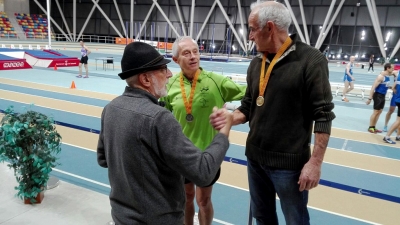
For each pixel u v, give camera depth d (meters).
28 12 45.16
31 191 3.65
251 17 2.01
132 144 1.59
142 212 1.66
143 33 43.22
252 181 2.41
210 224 3.13
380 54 32.50
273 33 1.96
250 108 2.34
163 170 1.66
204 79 2.83
